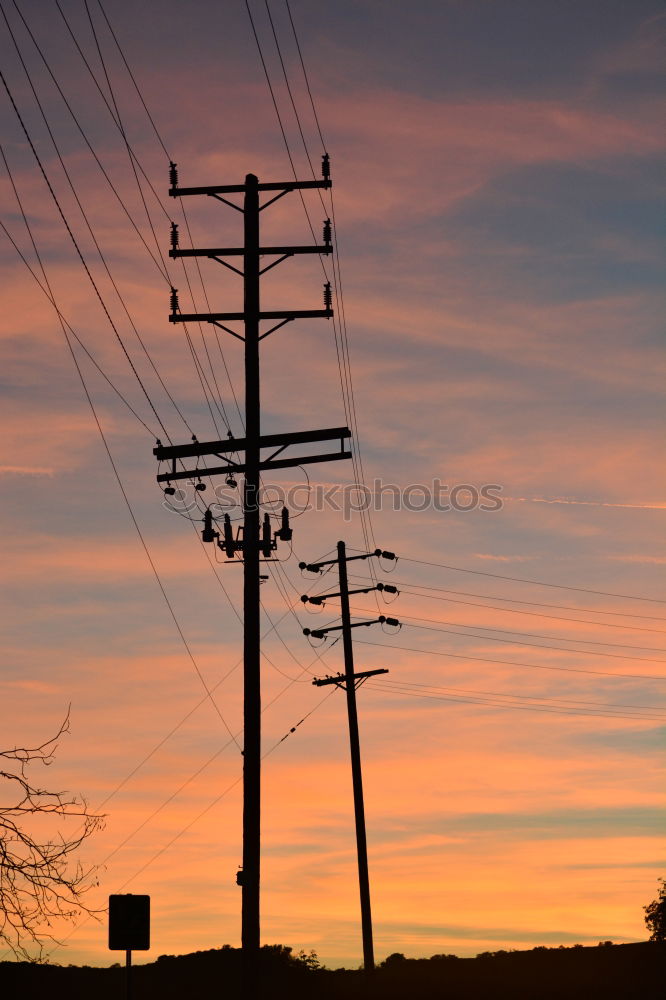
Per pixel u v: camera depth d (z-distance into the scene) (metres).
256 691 28.64
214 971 48.25
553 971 50.78
